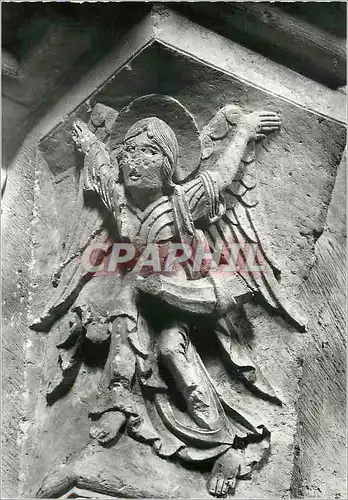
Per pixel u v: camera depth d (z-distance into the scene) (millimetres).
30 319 2652
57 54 2736
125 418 2322
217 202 2508
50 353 2586
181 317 2418
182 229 2451
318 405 2641
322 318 2715
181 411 2375
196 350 2453
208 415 2346
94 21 2660
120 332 2389
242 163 2598
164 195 2492
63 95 2760
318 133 2688
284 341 2553
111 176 2551
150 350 2398
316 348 2682
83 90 2695
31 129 2848
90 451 2283
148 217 2463
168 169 2477
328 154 2695
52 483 2287
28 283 2695
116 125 2594
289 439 2438
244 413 2424
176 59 2562
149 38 2555
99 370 2455
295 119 2666
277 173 2652
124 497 2238
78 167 2713
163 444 2328
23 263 2721
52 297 2607
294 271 2617
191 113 2617
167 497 2262
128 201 2504
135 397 2367
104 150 2613
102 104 2648
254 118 2619
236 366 2449
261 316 2561
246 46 2691
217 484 2309
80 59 2742
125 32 2629
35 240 2742
